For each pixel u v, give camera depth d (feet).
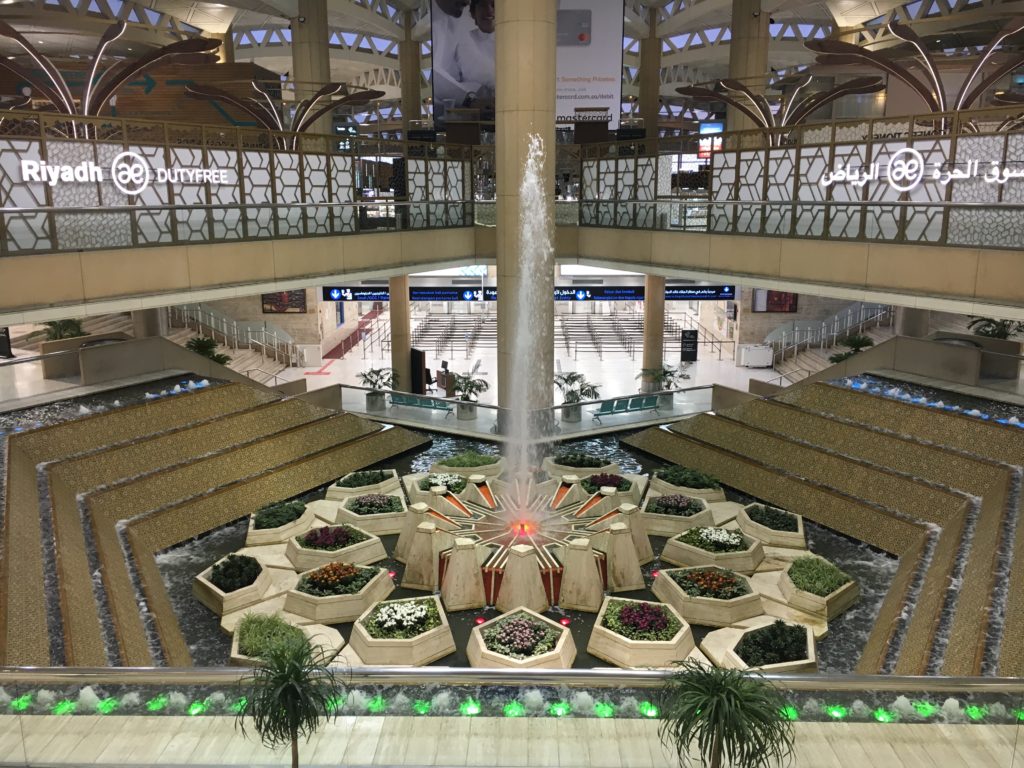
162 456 53.21
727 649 35.37
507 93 58.59
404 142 66.90
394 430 65.72
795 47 132.77
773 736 17.65
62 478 47.37
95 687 20.51
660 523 50.01
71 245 43.98
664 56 141.49
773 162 55.21
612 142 69.41
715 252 58.85
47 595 33.09
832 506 50.67
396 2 116.47
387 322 134.21
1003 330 79.66
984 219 42.91
